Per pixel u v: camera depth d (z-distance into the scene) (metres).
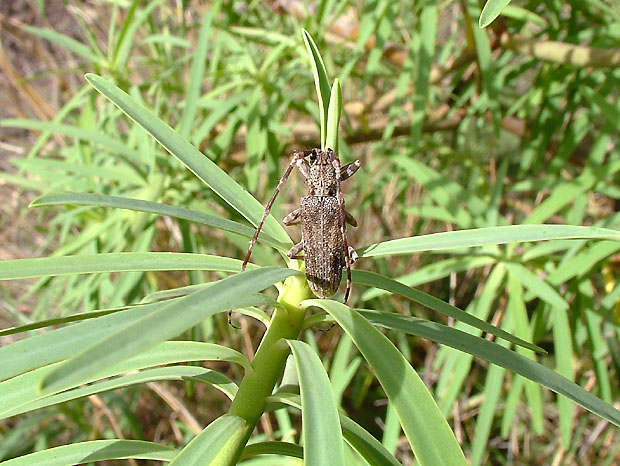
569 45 0.15
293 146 0.19
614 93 0.20
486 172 0.21
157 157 0.16
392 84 0.23
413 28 0.20
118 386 0.08
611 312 0.15
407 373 0.06
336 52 0.21
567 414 0.14
